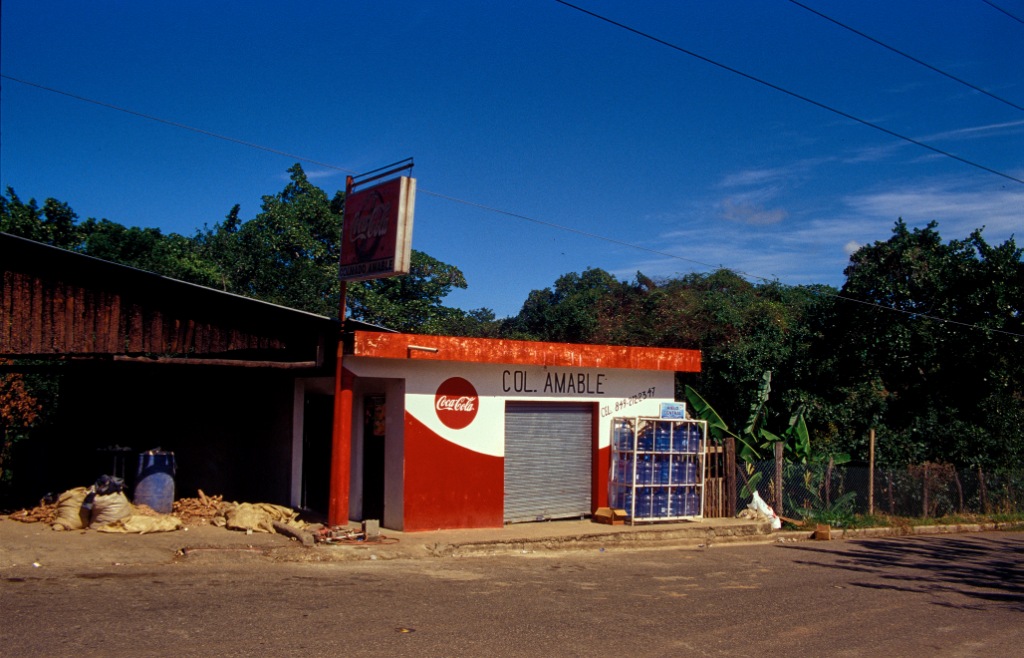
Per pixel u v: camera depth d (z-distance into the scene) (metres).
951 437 21.64
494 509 14.62
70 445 15.02
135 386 15.78
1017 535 19.30
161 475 12.97
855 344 23.02
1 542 10.62
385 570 10.93
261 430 15.91
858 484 19.33
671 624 8.61
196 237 28.89
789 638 8.28
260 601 8.51
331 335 13.37
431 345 13.63
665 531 15.27
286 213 26.69
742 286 30.66
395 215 11.97
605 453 16.16
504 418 14.94
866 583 11.90
